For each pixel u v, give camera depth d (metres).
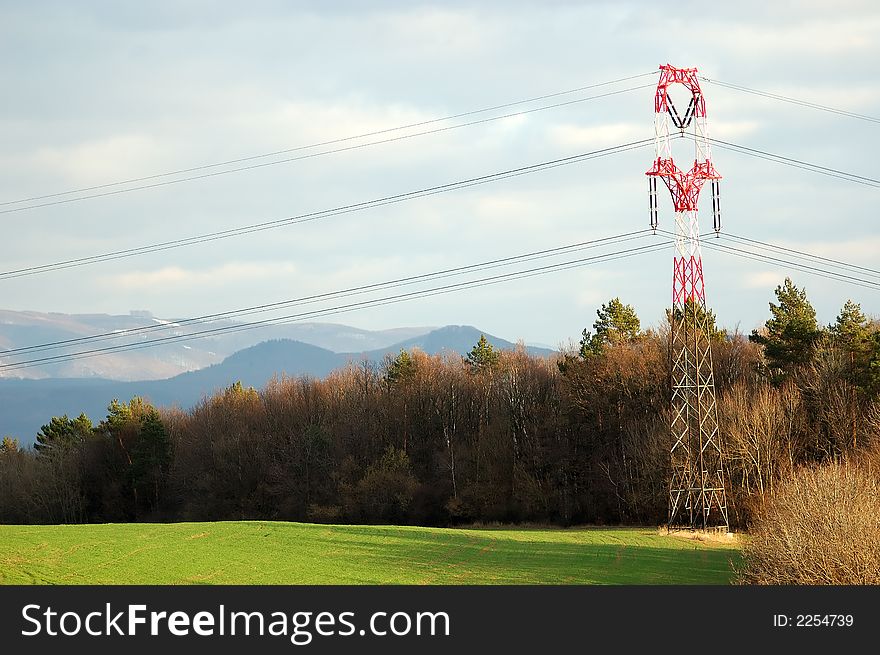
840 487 85.62
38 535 120.25
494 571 108.69
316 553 117.12
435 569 108.75
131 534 125.31
